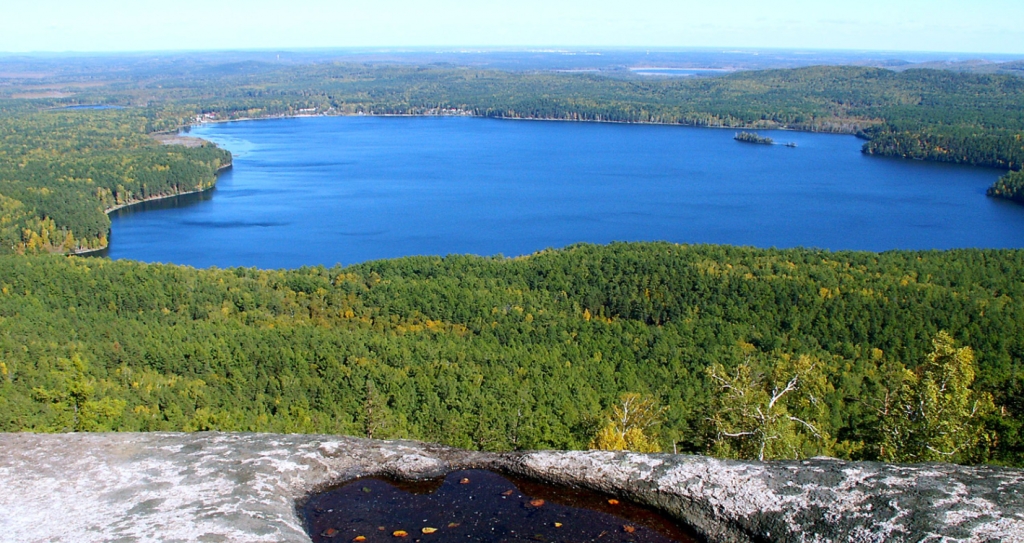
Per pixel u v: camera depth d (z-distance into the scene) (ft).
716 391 82.84
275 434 39.24
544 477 35.09
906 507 28.04
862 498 29.17
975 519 26.78
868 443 89.56
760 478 31.68
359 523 31.48
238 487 32.58
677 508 31.86
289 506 32.27
